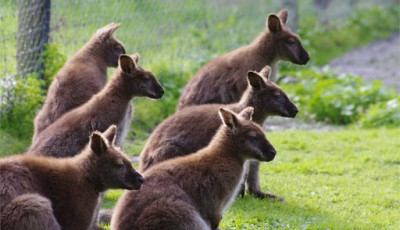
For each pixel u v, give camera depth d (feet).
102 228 34.71
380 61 94.12
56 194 31.45
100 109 41.57
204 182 33.83
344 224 39.32
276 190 45.29
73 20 58.95
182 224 31.71
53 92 45.91
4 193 29.43
